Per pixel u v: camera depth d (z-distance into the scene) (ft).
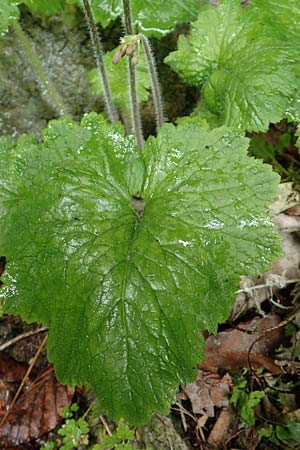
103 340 0.54
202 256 0.55
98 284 0.55
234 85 0.66
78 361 0.54
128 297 0.54
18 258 0.57
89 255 0.56
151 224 0.57
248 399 0.70
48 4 0.82
